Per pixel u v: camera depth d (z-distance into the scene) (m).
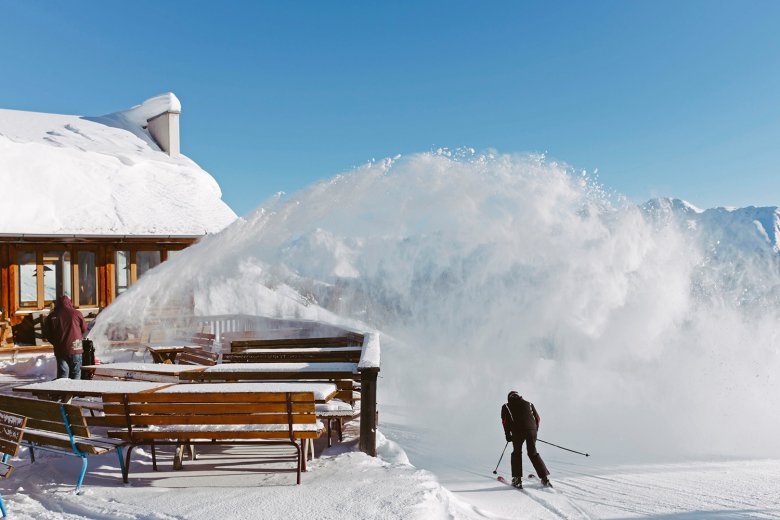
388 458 6.48
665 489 6.68
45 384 6.14
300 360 8.84
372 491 4.87
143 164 19.89
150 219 16.16
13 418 4.79
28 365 12.35
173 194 18.50
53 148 18.22
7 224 14.00
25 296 14.15
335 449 6.43
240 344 10.18
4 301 13.80
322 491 4.90
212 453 6.25
